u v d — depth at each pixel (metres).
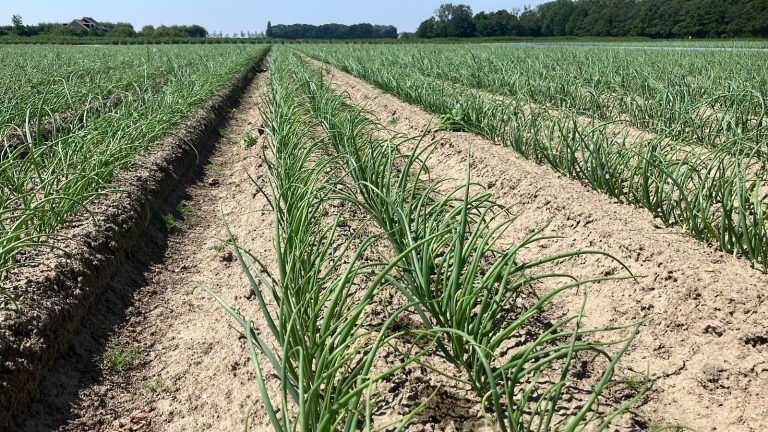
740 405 2.67
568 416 2.56
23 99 6.99
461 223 2.78
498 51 22.84
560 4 84.12
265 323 3.54
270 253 4.46
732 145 5.10
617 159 4.88
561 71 11.08
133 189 4.91
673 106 6.67
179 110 7.69
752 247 3.61
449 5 85.06
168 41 55.88
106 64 15.38
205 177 6.90
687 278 3.43
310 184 3.81
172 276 4.37
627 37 67.75
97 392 2.98
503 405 2.64
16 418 2.57
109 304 3.69
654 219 4.39
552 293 2.40
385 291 3.51
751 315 3.07
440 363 2.95
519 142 6.39
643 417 2.63
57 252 3.58
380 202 3.87
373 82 13.27
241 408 2.88
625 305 3.50
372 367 2.89
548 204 4.83
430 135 7.61
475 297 2.65
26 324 2.87
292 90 9.16
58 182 4.37
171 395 3.01
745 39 52.62
